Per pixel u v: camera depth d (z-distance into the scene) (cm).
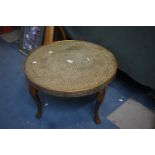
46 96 203
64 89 147
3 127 175
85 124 181
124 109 194
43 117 184
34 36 242
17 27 299
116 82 220
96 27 202
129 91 212
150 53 172
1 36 287
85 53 181
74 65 168
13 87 212
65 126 178
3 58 249
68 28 227
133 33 177
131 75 192
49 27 228
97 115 176
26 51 253
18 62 244
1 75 225
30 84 162
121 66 196
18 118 183
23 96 203
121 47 189
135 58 182
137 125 180
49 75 158
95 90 152
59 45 191
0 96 202
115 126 179
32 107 193
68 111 191
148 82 182
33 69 163
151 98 205
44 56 176
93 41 211
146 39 171
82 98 203
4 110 189
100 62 172
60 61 172
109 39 196
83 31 215
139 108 195
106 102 200
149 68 176
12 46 270
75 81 154
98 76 159
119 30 186
